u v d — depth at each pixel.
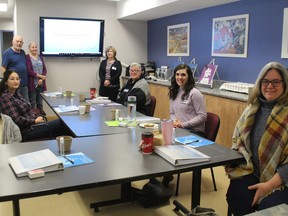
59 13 6.16
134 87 3.84
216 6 4.84
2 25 10.30
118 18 6.59
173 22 6.02
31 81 5.57
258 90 1.99
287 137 1.81
